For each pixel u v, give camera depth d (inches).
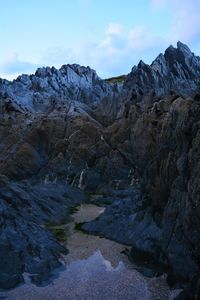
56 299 1189.1
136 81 3890.3
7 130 3671.3
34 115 3841.0
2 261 1365.7
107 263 1481.3
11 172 3221.0
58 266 1450.5
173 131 1540.4
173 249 1327.5
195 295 1095.6
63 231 1907.0
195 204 1156.5
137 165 2456.9
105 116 3826.3
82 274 1380.4
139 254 1504.7
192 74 3905.0
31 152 3319.4
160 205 1606.8
